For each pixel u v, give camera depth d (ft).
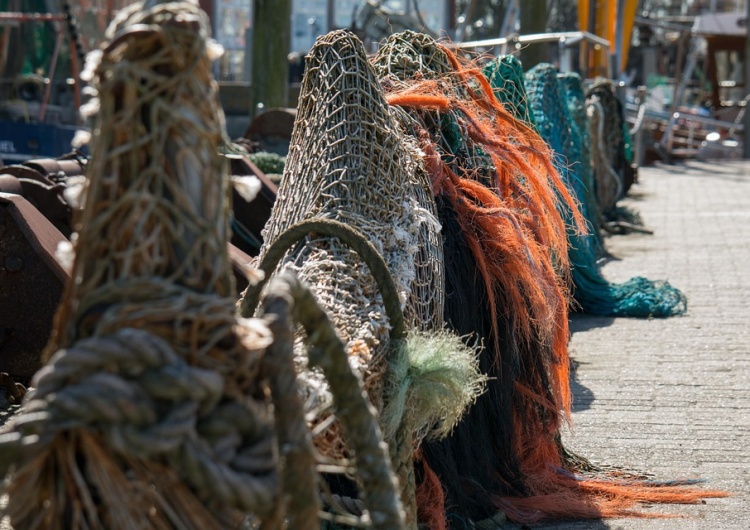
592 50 77.05
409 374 10.69
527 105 21.59
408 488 10.69
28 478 6.34
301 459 6.82
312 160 13.01
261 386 6.88
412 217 13.35
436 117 16.21
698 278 36.35
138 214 6.40
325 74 13.28
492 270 15.43
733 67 171.73
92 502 6.34
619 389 22.33
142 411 6.02
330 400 9.80
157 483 6.36
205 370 6.29
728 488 16.38
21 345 18.20
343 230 10.25
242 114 78.95
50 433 6.06
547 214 17.93
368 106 13.16
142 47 6.38
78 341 6.49
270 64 54.95
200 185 6.57
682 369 24.11
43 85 69.56
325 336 7.54
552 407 16.48
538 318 16.12
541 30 60.64
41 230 18.33
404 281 12.41
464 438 14.08
